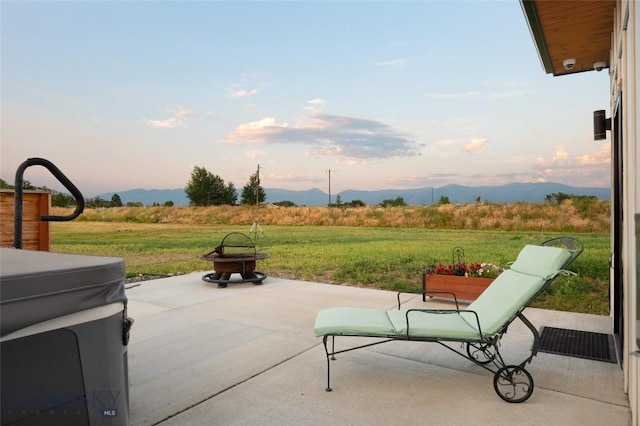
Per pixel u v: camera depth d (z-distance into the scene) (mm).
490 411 2662
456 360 3594
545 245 3516
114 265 1495
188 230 20438
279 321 4785
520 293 2963
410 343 4059
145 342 4027
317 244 13508
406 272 8281
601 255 8836
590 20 3895
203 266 9258
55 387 1265
